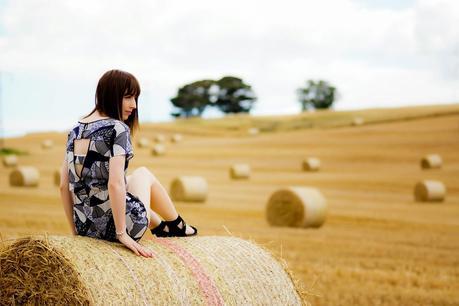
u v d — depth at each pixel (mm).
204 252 4891
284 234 15023
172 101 112625
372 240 14281
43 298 4383
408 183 29109
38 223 15188
